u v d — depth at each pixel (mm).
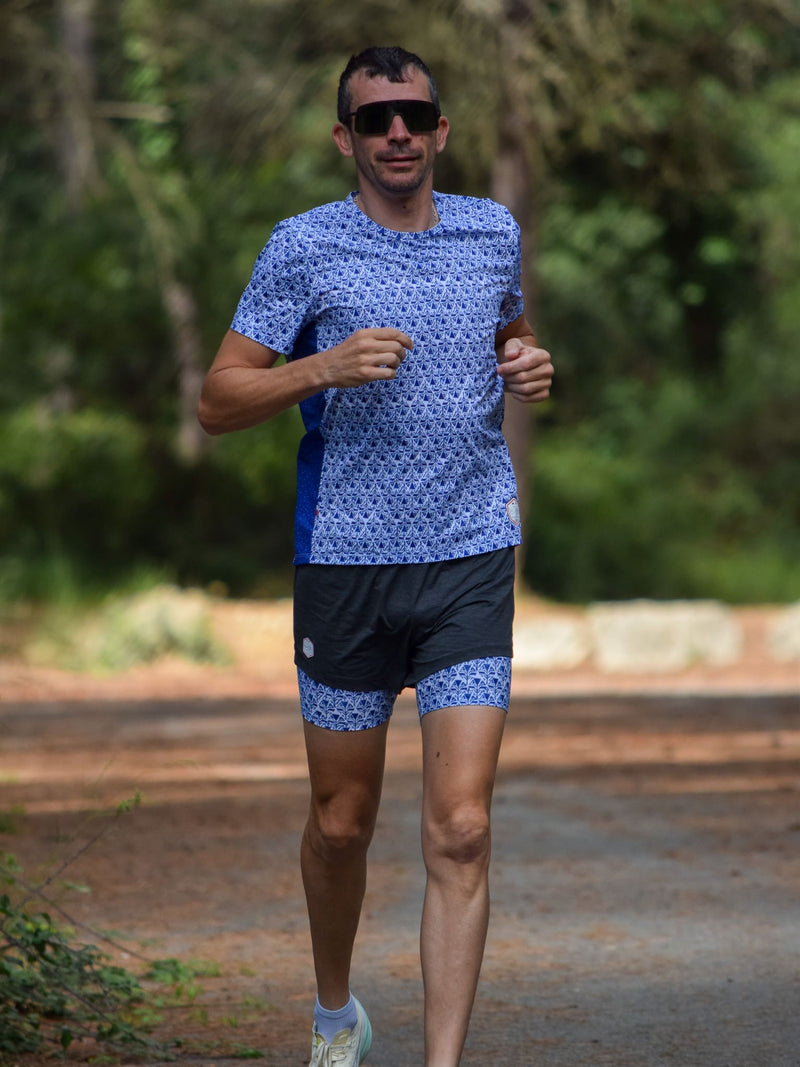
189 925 17609
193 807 25797
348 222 11164
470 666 11047
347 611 11156
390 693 11398
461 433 11086
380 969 15727
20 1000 13438
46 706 44719
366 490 11078
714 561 92250
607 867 20734
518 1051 12719
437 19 64375
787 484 103438
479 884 10797
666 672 59125
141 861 21156
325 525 11141
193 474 80438
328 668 11250
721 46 69750
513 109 65688
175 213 76688
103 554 76562
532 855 21672
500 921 17688
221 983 15234
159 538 78438
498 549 11234
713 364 105688
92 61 81125
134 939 16891
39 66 65812
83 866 20625
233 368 11078
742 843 22297
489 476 11258
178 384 81000
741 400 105125
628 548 89938
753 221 92562
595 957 15938
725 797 26547
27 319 77500
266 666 59219
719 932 16938
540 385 11281
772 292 103750
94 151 72125
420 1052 12922
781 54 73625
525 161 68375
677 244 95000
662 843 22438
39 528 75938
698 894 18922
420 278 11078
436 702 11070
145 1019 13680
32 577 67125
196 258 77750
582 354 101375
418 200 11172
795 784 27875
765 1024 13391
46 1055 12648
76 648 57906
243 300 11242
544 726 38312
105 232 76438
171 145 79188
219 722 40281
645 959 15805
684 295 95625
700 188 74750
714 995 14367
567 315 98625
